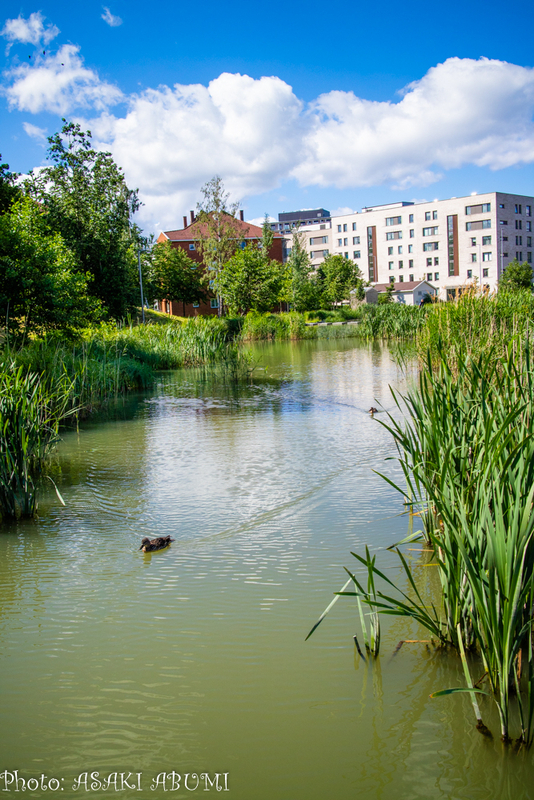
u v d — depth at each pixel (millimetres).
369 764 3184
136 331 27469
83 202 35562
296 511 7172
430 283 95500
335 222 108312
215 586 5320
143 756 3291
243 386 19062
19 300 18109
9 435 7609
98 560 5988
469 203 89938
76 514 7371
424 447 5965
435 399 5734
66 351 17266
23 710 3705
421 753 3252
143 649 4352
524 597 3334
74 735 3475
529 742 3258
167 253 61469
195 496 7922
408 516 6848
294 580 5383
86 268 35156
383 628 4551
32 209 20438
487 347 7477
